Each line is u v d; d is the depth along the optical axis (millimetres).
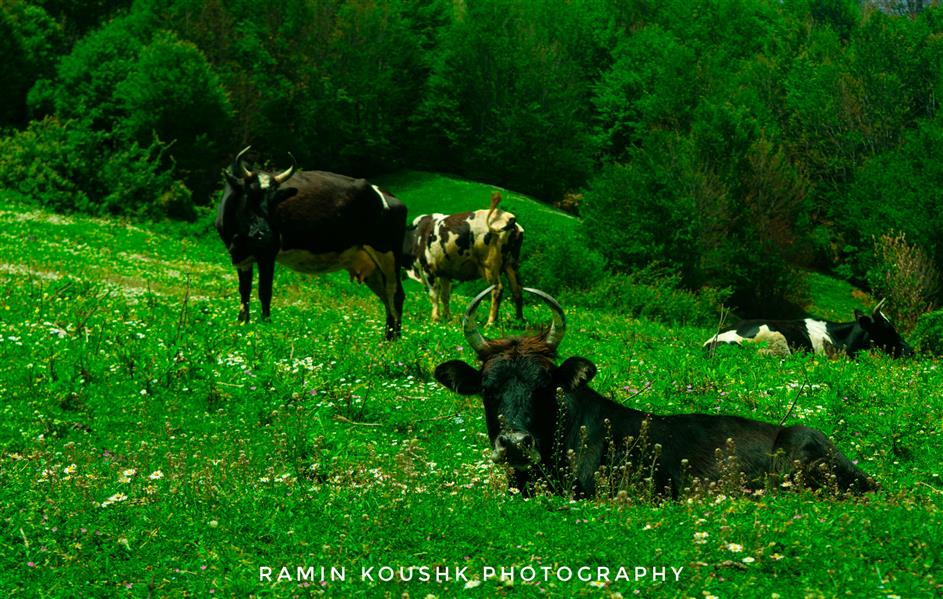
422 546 6242
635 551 5809
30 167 46844
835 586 5062
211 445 10836
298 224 19172
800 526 5898
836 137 82000
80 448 10578
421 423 12289
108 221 44219
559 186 93875
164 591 5973
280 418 12086
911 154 68000
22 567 6355
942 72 77562
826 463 7672
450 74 96938
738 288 63750
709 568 5480
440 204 80312
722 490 7289
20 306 17375
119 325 15984
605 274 42281
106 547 6633
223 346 15109
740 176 66500
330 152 92062
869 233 68062
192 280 28156
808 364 17250
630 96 103562
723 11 113750
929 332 25781
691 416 8125
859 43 87375
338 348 16000
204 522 6918
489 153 92500
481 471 8992
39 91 68688
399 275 20578
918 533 5605
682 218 57094
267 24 93812
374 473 8414
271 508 7121
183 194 53219
